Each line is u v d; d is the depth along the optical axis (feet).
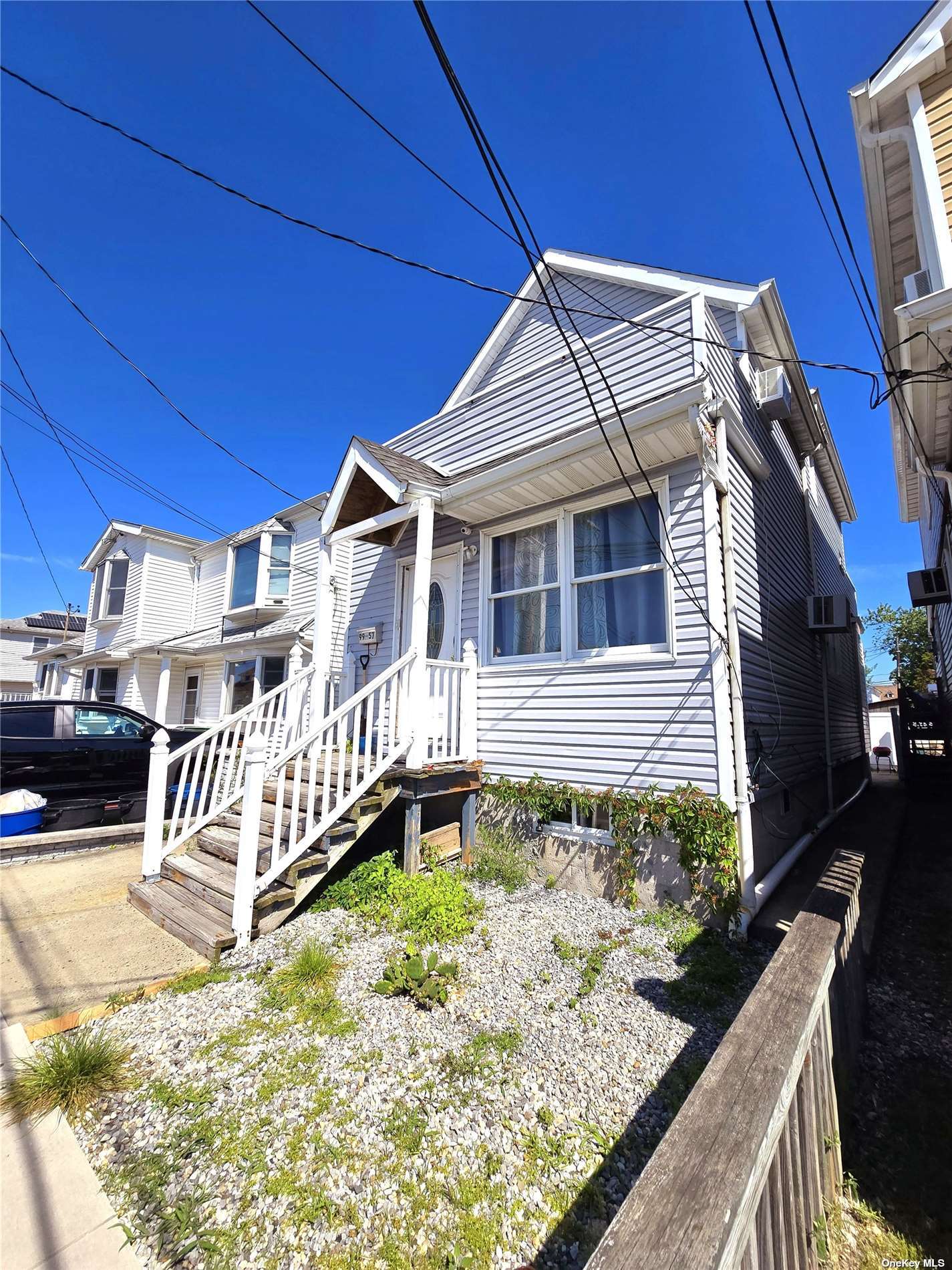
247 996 10.34
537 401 20.11
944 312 10.91
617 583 16.93
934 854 21.13
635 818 14.99
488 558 20.49
